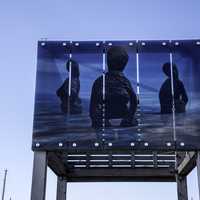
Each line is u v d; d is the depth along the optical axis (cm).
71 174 2161
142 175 2141
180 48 1745
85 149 1628
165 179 2152
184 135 1628
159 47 1750
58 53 1755
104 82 1719
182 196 2034
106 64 1742
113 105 1688
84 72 1731
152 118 1661
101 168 2156
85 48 1764
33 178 1570
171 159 2106
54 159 1839
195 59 1723
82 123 1662
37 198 1532
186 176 2069
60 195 2111
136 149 1623
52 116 1667
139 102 1686
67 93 1703
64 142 1634
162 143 1622
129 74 1725
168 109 1667
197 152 1617
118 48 1758
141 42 1764
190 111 1661
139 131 1647
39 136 1638
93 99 1697
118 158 2111
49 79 1717
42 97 1692
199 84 1692
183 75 1709
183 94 1684
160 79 1711
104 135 1647
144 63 1733
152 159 2106
